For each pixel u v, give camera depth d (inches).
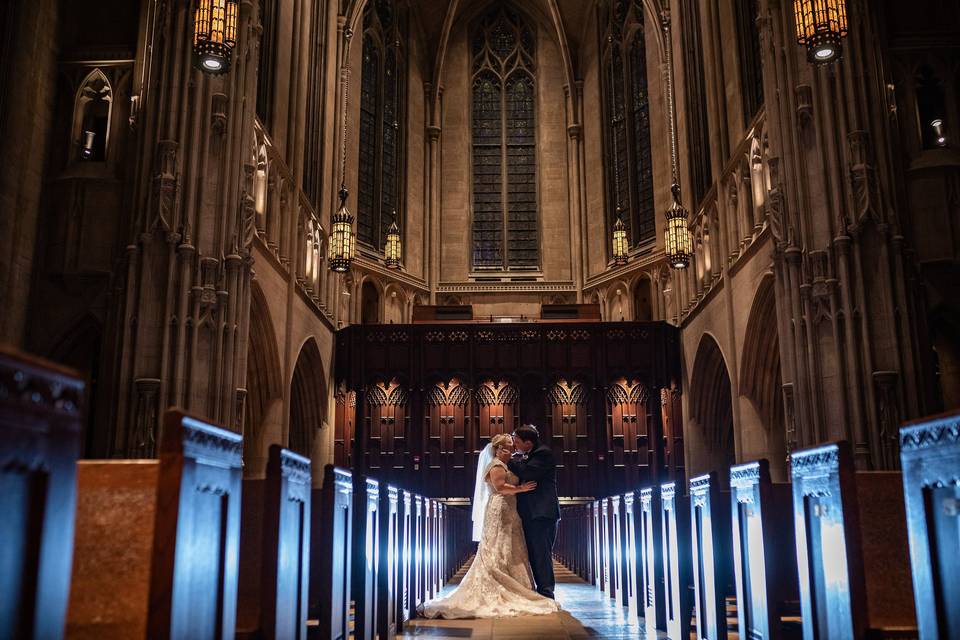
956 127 644.1
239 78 679.7
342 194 943.0
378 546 305.7
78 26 691.4
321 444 1025.5
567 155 1417.3
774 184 675.4
